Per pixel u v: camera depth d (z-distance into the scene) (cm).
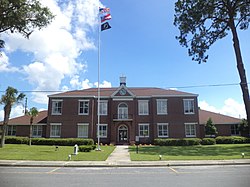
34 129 4066
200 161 1547
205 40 3020
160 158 1678
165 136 3869
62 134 3853
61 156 1867
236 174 1061
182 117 3931
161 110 3966
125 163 1488
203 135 4069
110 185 822
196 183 848
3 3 1861
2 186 800
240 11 2805
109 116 3966
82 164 1448
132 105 3969
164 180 920
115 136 3834
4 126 2914
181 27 2991
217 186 790
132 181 902
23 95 3033
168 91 4184
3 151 2284
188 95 3997
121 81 4284
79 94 4041
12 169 1285
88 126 3897
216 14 2972
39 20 2183
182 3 2927
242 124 3925
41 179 948
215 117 4284
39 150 2442
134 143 3750
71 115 3925
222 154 2039
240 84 2730
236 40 2791
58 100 3972
